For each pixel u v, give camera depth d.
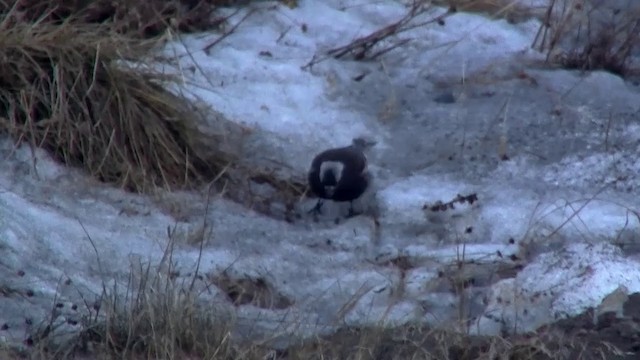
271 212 13.14
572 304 11.17
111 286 11.23
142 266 11.38
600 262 11.55
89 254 11.57
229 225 12.50
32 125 12.62
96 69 13.02
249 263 11.88
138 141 13.05
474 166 13.98
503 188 13.48
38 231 11.65
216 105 14.20
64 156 12.74
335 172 12.83
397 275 11.88
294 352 10.47
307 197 13.43
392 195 13.30
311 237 12.57
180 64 14.25
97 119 12.93
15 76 12.91
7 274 11.18
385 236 12.77
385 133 14.52
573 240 12.42
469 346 10.62
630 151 14.17
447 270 11.93
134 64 13.49
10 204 11.88
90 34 13.38
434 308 11.41
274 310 11.30
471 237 12.74
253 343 10.47
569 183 13.62
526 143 14.39
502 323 11.13
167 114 13.25
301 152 13.99
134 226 12.11
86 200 12.31
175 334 10.39
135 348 10.34
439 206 13.08
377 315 11.17
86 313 10.79
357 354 10.28
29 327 10.62
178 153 13.24
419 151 14.26
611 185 13.58
